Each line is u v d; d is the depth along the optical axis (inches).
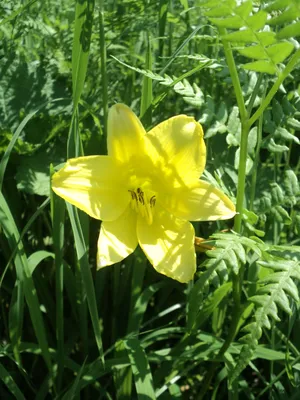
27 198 11.9
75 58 8.8
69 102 12.4
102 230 8.0
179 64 12.8
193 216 8.1
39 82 12.6
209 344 9.7
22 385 11.1
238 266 8.1
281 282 7.2
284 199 9.0
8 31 12.7
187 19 13.0
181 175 8.2
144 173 8.3
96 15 12.6
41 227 11.7
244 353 6.9
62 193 7.8
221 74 9.8
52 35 13.3
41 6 14.1
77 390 9.1
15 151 11.3
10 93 12.3
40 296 11.2
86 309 10.9
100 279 11.1
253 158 9.3
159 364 11.2
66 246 11.5
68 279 10.6
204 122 9.2
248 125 8.0
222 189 9.0
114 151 8.1
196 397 10.5
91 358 11.2
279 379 10.7
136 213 8.3
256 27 6.5
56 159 11.6
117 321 11.4
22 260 8.9
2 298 11.6
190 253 8.0
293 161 12.9
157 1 12.5
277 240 10.7
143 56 13.9
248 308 9.4
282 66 9.8
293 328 10.6
